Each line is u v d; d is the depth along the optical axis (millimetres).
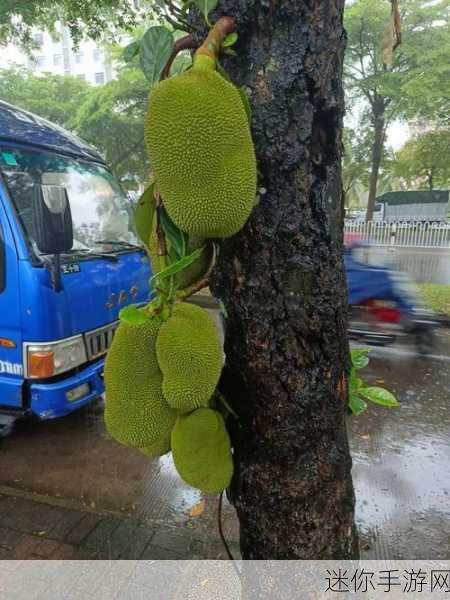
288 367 946
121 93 12977
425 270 9836
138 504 2705
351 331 4926
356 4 11852
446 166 14930
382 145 14414
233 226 741
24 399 2834
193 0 794
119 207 4066
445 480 2982
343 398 1022
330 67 845
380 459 3219
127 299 3561
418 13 11156
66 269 2971
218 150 678
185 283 956
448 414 3859
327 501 1040
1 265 2738
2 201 2756
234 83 854
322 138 869
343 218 964
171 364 816
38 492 2799
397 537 2463
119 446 3332
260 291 918
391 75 11594
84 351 3088
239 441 1045
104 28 8156
